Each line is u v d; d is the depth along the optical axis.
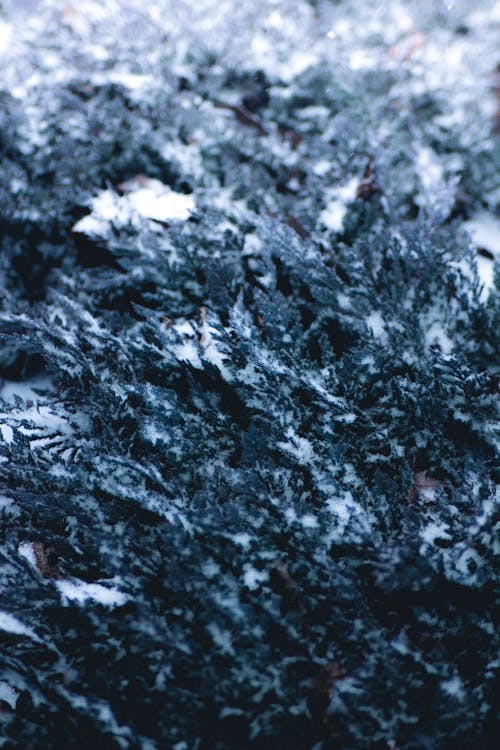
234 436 0.78
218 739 0.70
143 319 0.85
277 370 0.76
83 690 0.71
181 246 0.84
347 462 0.76
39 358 0.89
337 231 0.87
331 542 0.73
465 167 0.92
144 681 0.71
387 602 0.73
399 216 0.89
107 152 0.92
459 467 0.77
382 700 0.70
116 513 0.75
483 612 0.73
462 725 0.70
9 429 0.82
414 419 0.77
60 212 0.91
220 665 0.71
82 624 0.72
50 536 0.74
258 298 0.81
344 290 0.82
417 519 0.73
